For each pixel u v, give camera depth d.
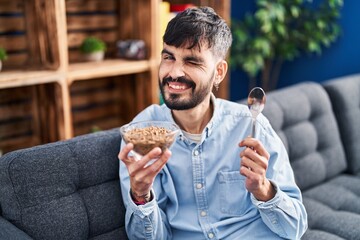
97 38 2.26
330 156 1.92
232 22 3.06
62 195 1.17
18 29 1.94
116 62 2.09
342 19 2.92
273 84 3.35
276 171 1.19
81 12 2.17
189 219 1.22
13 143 2.06
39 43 1.92
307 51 3.03
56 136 1.99
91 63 2.06
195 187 1.21
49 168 1.15
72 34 2.16
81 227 1.18
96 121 2.39
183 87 1.08
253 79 3.47
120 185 1.28
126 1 2.23
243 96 3.52
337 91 2.01
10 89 2.00
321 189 1.84
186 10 1.11
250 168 1.04
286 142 1.73
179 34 1.05
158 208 1.14
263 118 1.27
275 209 1.10
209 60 1.09
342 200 1.75
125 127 1.02
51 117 1.99
